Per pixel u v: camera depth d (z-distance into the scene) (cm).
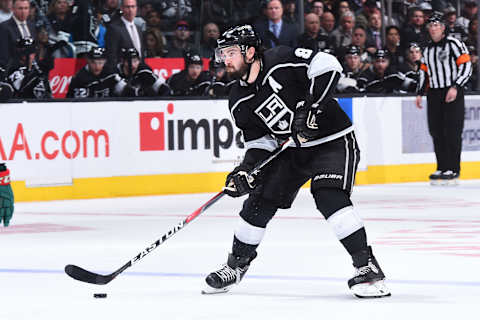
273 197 988
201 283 1064
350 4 2788
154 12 2562
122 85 2473
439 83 2616
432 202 2144
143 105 2438
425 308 884
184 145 2495
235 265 1000
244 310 888
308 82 938
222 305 918
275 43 2681
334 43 2759
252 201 996
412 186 2634
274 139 991
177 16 2595
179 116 2486
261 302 932
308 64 930
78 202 2286
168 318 851
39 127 2314
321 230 1609
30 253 1370
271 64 941
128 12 2498
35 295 993
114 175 2408
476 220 1761
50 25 2412
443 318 834
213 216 1906
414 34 2858
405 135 2769
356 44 2784
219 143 2542
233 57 936
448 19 2973
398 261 1223
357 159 970
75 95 2434
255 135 988
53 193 2331
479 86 2922
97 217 1919
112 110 2402
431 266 1173
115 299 960
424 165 2803
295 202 2195
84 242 1498
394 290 994
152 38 2562
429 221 1750
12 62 2339
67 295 991
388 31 2830
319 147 968
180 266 1206
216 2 2644
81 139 2366
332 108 962
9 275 1148
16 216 1955
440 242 1433
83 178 2369
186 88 2575
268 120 962
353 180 964
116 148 2408
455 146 2636
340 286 1030
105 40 2470
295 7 2709
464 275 1098
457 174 2653
